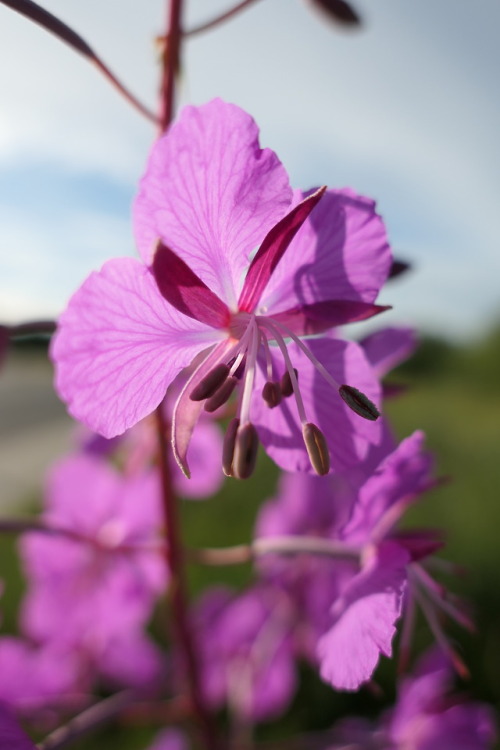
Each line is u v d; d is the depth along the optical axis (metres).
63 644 0.10
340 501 0.10
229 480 0.32
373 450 0.06
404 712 0.09
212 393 0.05
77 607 0.10
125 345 0.05
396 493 0.07
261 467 0.34
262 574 0.10
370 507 0.06
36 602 0.10
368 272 0.06
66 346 0.05
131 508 0.10
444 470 0.36
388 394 0.07
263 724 0.16
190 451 0.10
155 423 0.07
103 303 0.05
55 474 0.10
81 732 0.07
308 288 0.06
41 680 0.09
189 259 0.05
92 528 0.10
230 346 0.06
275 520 0.10
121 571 0.10
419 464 0.06
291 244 0.06
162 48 0.07
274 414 0.06
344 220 0.06
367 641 0.06
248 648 0.11
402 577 0.06
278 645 0.10
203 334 0.05
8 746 0.06
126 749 0.15
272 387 0.05
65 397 0.05
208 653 0.11
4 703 0.06
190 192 0.05
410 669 0.17
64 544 0.10
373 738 0.09
